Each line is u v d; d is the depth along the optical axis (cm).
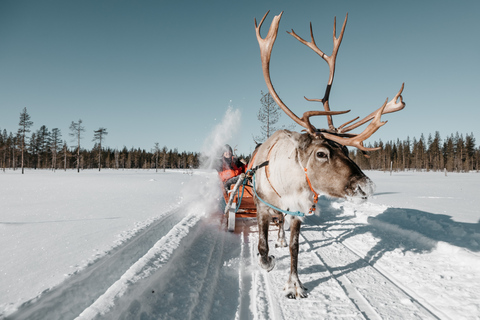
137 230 531
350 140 291
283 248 503
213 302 309
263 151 389
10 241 457
